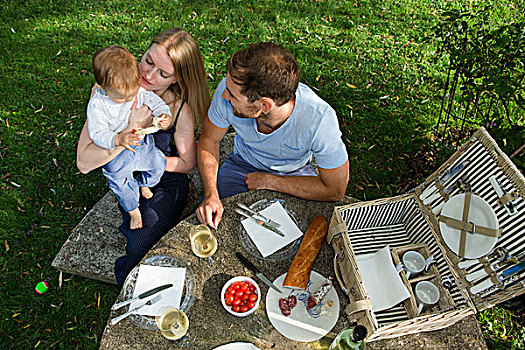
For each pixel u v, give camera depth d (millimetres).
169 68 2504
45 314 2982
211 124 2764
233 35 5340
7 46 5043
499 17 5473
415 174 3916
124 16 5543
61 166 3889
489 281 1964
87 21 5434
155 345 1841
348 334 1694
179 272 2064
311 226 2211
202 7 5730
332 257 2176
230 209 2363
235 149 3105
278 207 2365
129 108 2463
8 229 3443
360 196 3762
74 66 4879
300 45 5191
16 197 3643
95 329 2934
